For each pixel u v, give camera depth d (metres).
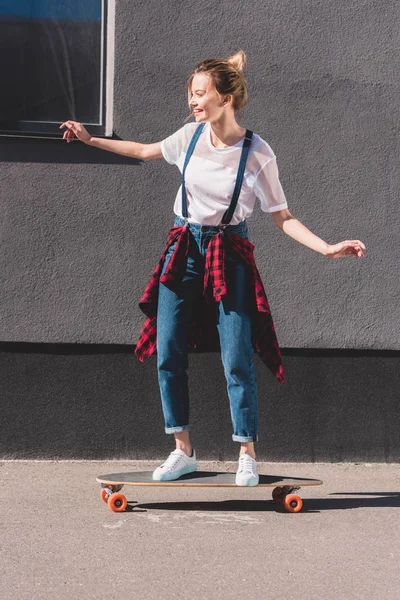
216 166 5.01
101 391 6.32
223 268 4.99
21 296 6.23
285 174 6.39
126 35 6.28
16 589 3.74
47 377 6.28
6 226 6.22
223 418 6.38
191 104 4.97
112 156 6.28
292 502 5.10
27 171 6.23
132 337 6.30
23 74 6.31
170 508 5.17
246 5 6.36
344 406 6.46
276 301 6.39
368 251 6.45
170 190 6.32
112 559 4.16
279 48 6.38
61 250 6.25
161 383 5.20
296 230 5.12
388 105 6.45
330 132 6.41
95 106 6.39
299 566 4.12
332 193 6.41
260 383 6.41
